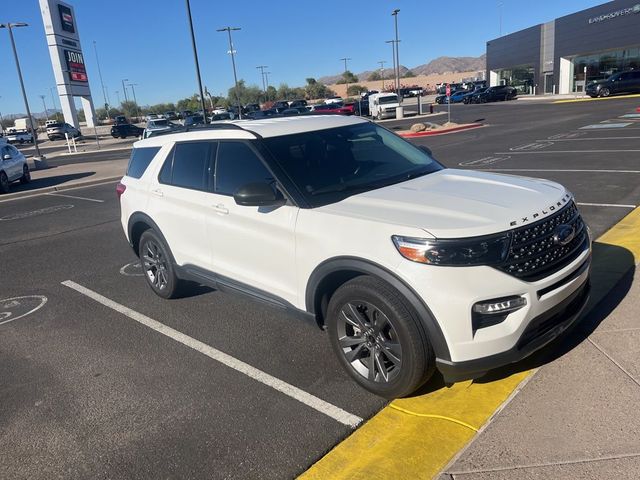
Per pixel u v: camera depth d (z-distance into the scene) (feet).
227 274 14.49
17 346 15.69
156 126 107.55
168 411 11.60
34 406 12.25
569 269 10.58
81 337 15.98
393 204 11.32
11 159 56.95
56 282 21.83
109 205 41.39
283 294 12.81
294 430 10.57
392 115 128.47
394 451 9.47
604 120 69.21
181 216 15.88
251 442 10.30
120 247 27.09
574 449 8.93
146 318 17.04
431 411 10.56
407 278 9.86
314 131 14.46
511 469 8.65
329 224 11.35
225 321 16.28
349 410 11.09
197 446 10.32
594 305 13.96
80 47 197.47
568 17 153.17
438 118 114.11
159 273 18.22
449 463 8.99
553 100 137.28
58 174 69.26
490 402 10.53
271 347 14.28
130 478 9.59
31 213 40.55
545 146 49.75
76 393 12.69
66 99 185.88
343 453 9.72
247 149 13.76
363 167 13.71
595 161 37.58
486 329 9.74
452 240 9.65
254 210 13.14
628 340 12.10
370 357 11.20
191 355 14.20
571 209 11.50
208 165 15.06
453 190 12.03
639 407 9.80
